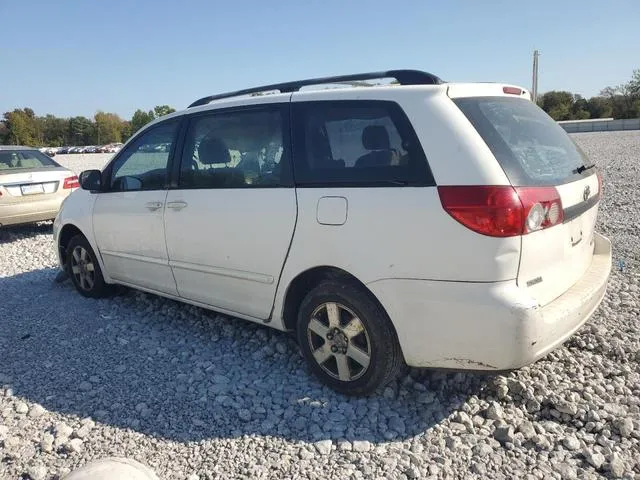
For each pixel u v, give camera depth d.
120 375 3.87
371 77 3.51
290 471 2.79
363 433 3.08
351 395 3.42
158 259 4.51
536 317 2.79
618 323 4.36
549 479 2.65
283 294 3.61
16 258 7.88
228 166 3.91
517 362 2.83
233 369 3.89
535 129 3.43
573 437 2.95
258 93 4.07
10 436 3.17
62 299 5.62
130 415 3.36
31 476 2.80
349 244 3.19
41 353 4.29
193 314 4.98
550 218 2.96
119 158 4.91
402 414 3.26
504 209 2.76
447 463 2.80
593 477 2.67
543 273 2.99
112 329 4.71
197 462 2.89
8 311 5.31
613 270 5.77
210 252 4.02
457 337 2.92
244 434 3.12
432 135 2.99
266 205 3.59
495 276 2.79
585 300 3.16
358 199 3.16
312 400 3.44
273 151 3.63
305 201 3.39
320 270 3.45
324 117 3.43
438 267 2.90
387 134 3.15
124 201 4.76
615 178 13.22
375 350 3.21
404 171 3.04
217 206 3.90
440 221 2.88
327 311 3.41
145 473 2.47
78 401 3.54
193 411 3.37
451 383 3.52
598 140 37.06
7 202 8.91
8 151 9.80
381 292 3.10
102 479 2.36
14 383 3.81
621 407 3.19
